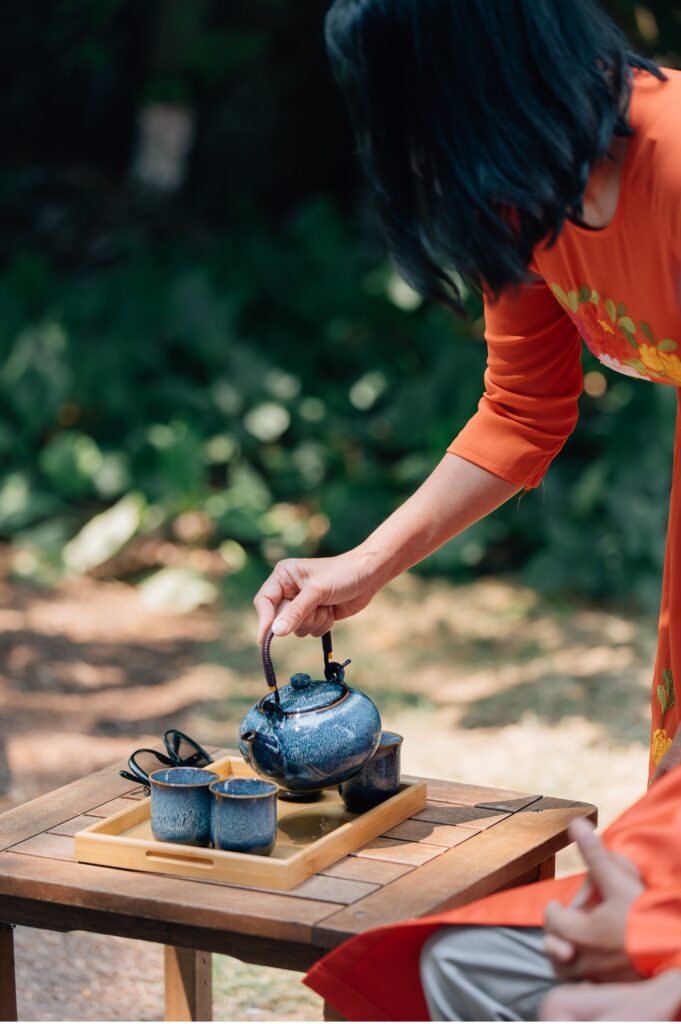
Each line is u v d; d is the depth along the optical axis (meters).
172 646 5.24
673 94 1.62
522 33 1.50
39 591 5.80
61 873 1.83
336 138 9.07
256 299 7.16
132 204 9.23
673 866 1.46
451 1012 1.55
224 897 1.74
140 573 6.00
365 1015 1.62
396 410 6.39
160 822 1.86
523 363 2.07
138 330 6.85
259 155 9.02
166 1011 2.30
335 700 1.92
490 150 1.50
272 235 8.08
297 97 8.99
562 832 1.98
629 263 1.71
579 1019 1.41
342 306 7.05
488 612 5.62
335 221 7.41
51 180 9.57
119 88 10.21
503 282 1.55
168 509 6.25
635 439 6.04
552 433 2.10
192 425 6.35
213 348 6.74
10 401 6.55
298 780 1.89
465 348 6.44
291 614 1.96
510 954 1.53
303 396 6.77
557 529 5.98
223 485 6.61
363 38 1.53
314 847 1.82
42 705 4.59
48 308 7.18
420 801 2.06
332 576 2.02
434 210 1.56
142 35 9.97
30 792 3.80
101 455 6.34
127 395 6.57
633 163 1.62
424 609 5.65
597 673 4.91
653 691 2.04
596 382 6.38
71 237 8.77
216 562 6.08
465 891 1.76
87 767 4.04
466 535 6.00
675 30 5.68
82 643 5.24
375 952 1.60
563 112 1.50
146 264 7.48
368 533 6.18
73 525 6.27
